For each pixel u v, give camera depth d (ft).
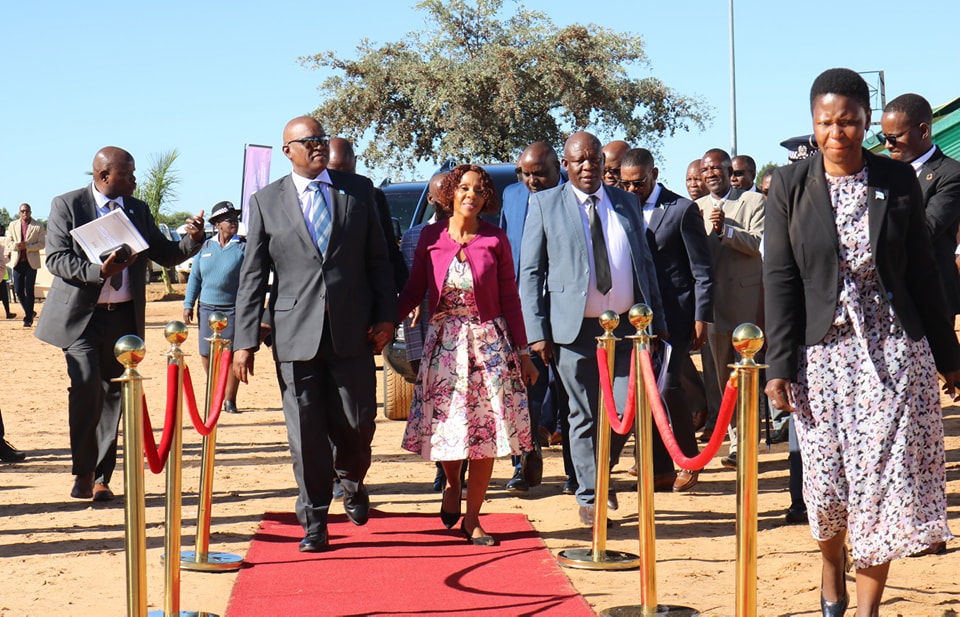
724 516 23.49
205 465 19.81
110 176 25.23
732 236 28.25
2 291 94.27
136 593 13.82
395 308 21.11
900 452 13.93
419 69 105.29
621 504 25.09
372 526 22.74
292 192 20.74
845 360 14.25
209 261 38.65
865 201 14.20
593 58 105.09
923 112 19.35
